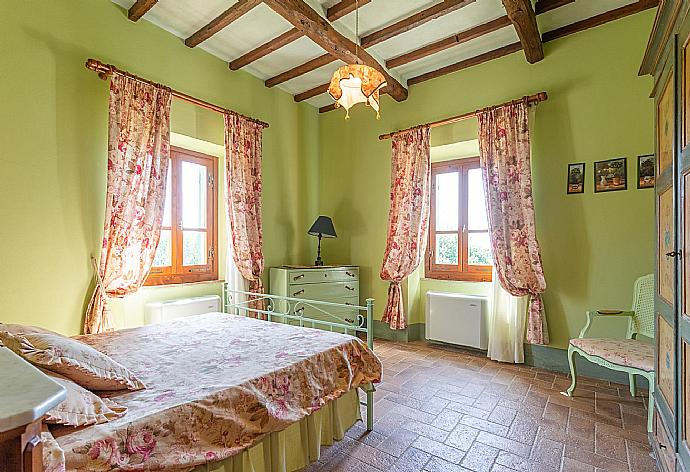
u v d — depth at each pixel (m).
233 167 3.61
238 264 3.64
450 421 2.33
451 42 3.44
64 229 2.55
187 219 3.63
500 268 3.37
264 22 3.22
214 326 2.45
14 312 2.33
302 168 4.68
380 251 4.45
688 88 1.35
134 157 2.82
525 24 2.86
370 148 4.53
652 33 1.68
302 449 1.79
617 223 2.98
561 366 3.23
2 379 0.71
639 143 2.89
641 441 2.09
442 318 3.96
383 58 3.80
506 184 3.35
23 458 0.61
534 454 1.97
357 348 2.11
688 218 1.35
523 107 3.26
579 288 3.14
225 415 1.36
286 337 2.16
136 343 2.04
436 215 4.37
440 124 3.85
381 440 2.11
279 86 4.37
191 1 2.92
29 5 2.41
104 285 2.69
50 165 2.49
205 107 3.39
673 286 1.51
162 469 1.15
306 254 4.72
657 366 1.83
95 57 2.73
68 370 1.24
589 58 3.11
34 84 2.42
